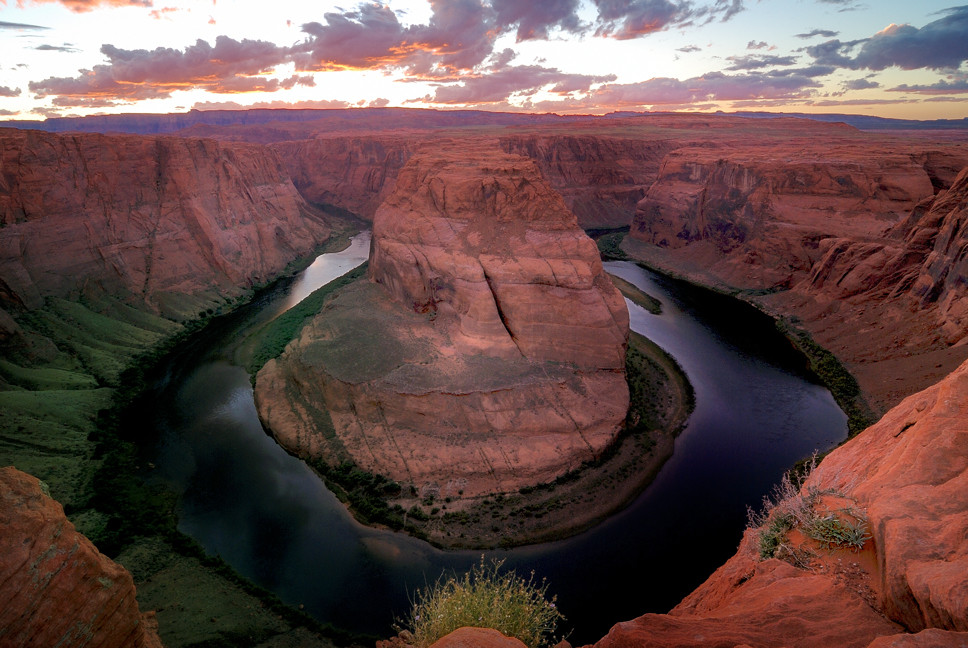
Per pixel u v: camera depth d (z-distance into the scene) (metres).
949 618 6.08
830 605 8.09
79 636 7.98
